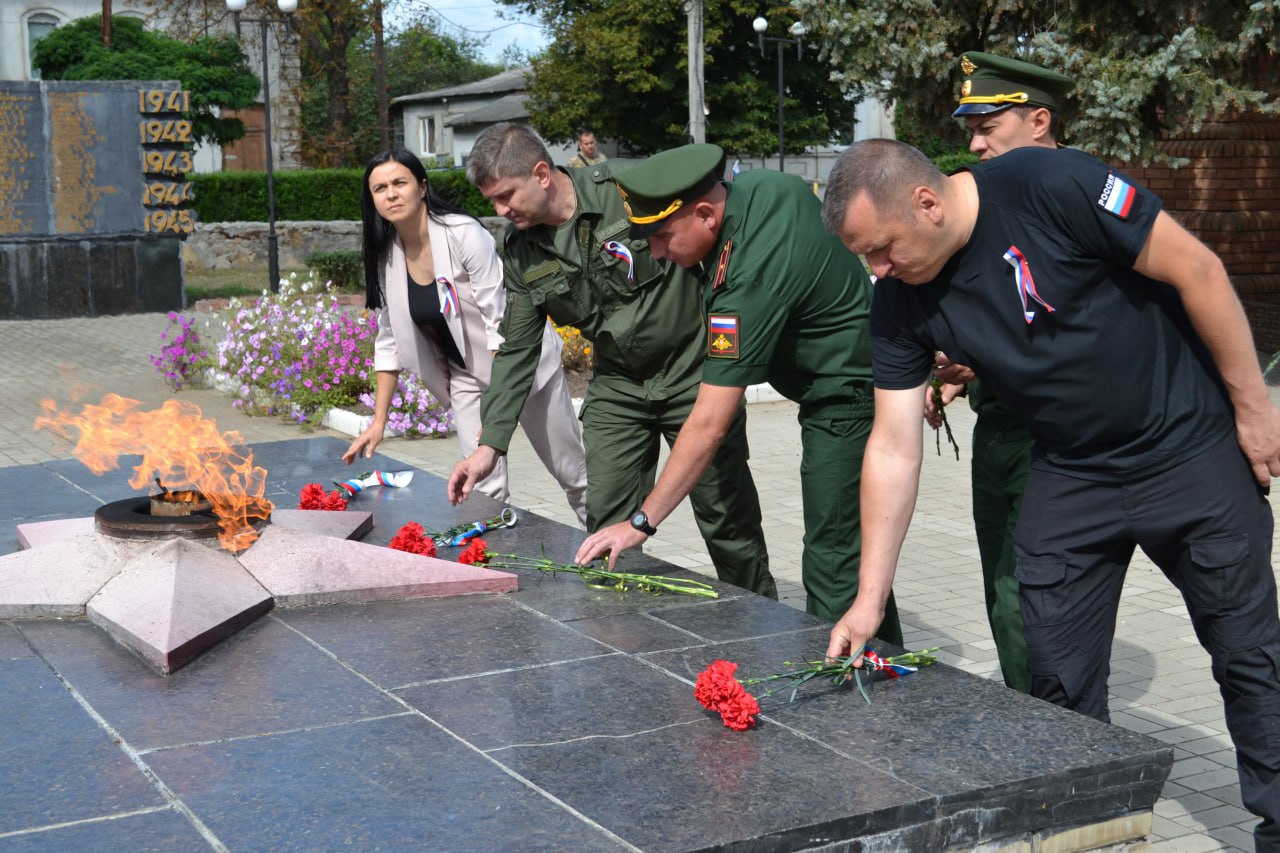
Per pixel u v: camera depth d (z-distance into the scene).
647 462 4.50
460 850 2.12
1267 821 2.96
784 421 10.23
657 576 3.71
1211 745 4.17
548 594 3.61
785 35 29.33
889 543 2.99
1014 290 2.76
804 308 3.69
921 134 13.31
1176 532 2.92
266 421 10.35
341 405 10.23
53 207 17.22
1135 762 2.51
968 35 12.52
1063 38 11.51
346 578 3.53
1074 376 2.82
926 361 2.99
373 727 2.64
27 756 2.51
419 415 9.60
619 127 30.61
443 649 3.13
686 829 2.19
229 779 2.40
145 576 3.35
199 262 23.92
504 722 2.67
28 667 3.02
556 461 5.18
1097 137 11.42
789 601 5.68
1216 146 14.99
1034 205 2.71
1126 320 2.78
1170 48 10.88
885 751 2.53
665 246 3.47
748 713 2.57
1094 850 2.53
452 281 4.91
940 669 3.01
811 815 2.24
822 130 30.64
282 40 32.75
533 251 4.20
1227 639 2.95
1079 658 3.09
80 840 2.17
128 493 4.73
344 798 2.31
